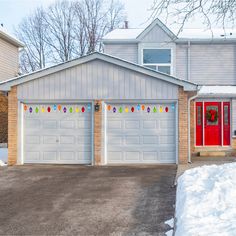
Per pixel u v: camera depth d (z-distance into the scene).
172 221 7.21
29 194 9.74
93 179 11.70
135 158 14.88
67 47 45.22
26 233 6.68
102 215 7.76
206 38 19.31
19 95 15.02
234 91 18.55
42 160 15.04
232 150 18.30
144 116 14.91
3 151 19.30
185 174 10.19
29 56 45.06
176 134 14.77
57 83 14.95
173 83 14.62
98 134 14.81
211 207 6.91
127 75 14.80
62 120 15.06
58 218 7.58
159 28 19.67
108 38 20.02
